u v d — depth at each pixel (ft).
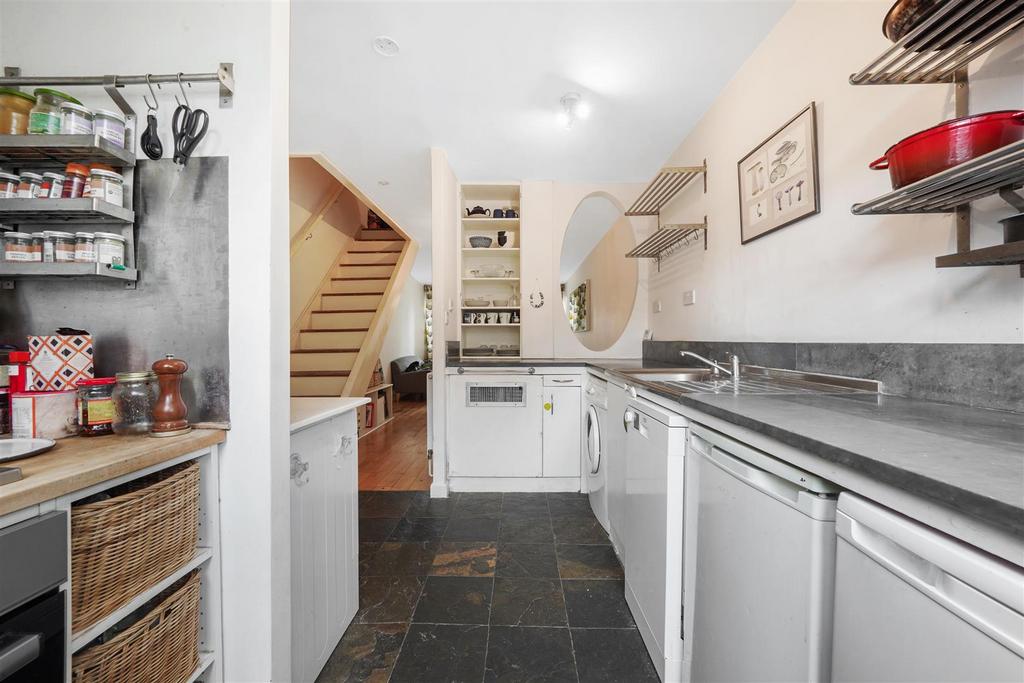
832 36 4.63
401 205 13.01
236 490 3.27
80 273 2.98
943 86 3.44
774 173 5.58
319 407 4.60
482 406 9.45
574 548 6.84
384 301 14.76
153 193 3.33
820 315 4.83
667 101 7.39
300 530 3.88
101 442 2.82
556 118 7.96
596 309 15.52
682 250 8.83
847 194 4.44
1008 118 2.51
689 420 3.82
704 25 5.65
